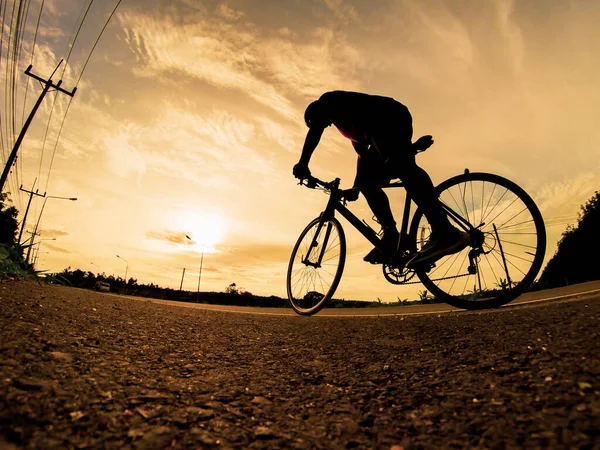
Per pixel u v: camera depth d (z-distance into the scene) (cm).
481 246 240
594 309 171
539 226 232
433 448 75
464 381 109
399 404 99
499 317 202
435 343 164
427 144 225
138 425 82
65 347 132
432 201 217
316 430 87
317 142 264
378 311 426
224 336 206
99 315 220
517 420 81
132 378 112
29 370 103
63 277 462
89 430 77
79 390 95
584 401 83
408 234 259
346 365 145
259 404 103
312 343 192
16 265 387
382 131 227
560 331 142
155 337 180
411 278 273
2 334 134
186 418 89
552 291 354
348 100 240
